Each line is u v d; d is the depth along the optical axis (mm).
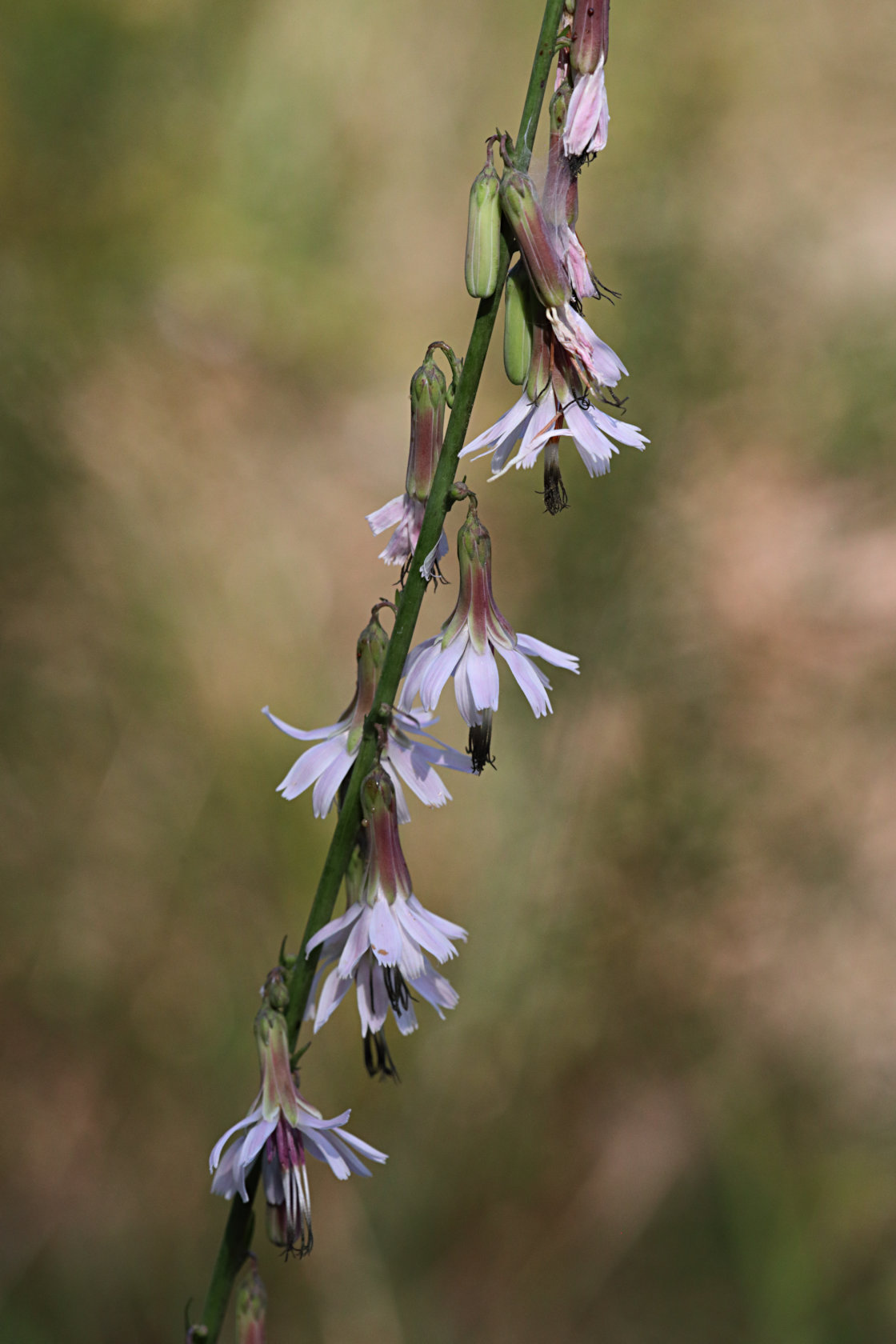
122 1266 700
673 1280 719
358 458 1187
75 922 805
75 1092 760
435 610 1033
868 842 891
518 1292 714
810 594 1025
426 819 865
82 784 842
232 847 844
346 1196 728
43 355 1008
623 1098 788
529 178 503
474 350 508
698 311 1110
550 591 974
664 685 932
